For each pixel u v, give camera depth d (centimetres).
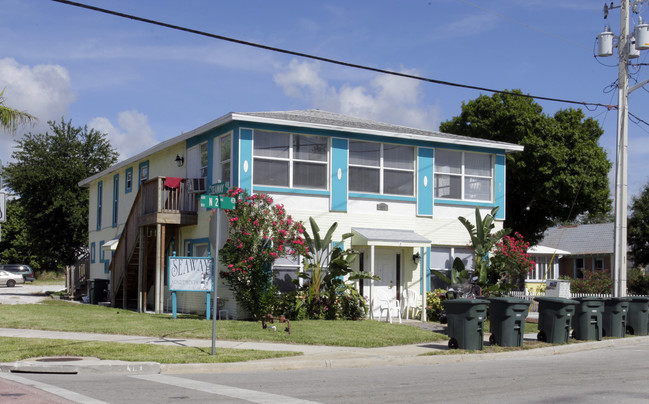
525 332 1839
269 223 1869
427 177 2238
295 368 1220
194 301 2166
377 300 2103
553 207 3206
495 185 2370
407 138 2183
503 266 2166
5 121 1689
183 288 1855
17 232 6256
